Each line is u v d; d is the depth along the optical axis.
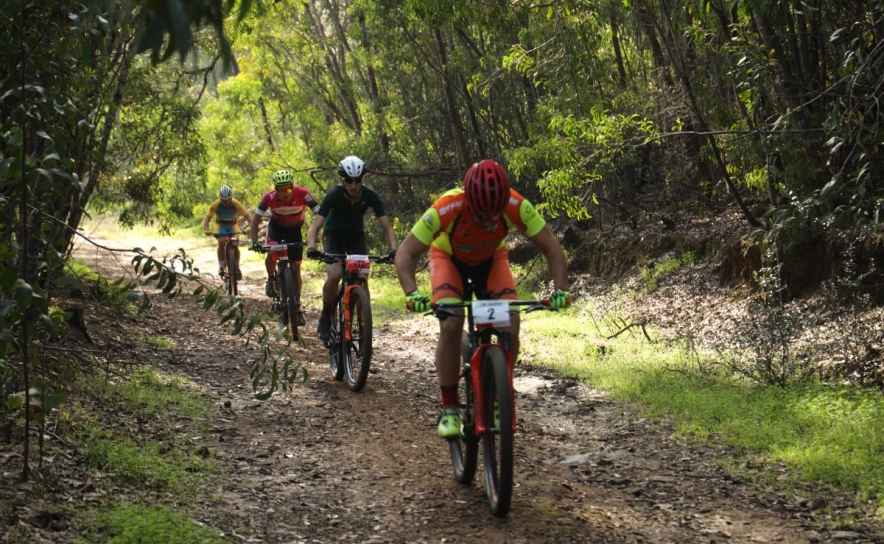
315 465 5.26
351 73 24.25
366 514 4.43
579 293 13.93
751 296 10.32
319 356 9.04
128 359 7.70
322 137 21.41
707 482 5.11
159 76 12.74
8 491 4.10
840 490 4.89
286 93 25.56
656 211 15.23
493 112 17.75
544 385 7.91
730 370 7.95
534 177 17.20
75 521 3.92
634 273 13.57
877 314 8.42
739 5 7.59
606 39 14.57
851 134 7.17
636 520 4.46
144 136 12.62
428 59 17.73
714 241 12.25
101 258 21.00
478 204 4.28
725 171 11.24
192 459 5.02
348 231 7.86
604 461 5.52
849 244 9.05
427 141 20.59
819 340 8.54
